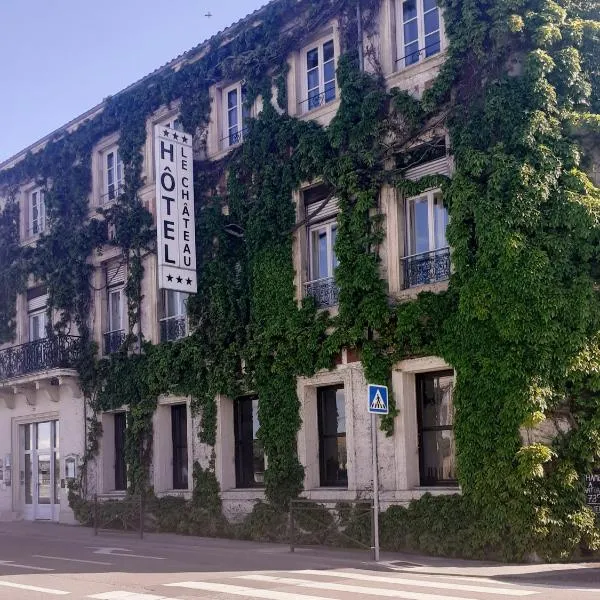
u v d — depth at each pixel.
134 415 22.36
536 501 14.06
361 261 17.23
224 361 20.05
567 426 14.46
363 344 17.05
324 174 18.27
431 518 15.52
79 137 25.73
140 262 23.17
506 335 14.55
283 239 19.14
